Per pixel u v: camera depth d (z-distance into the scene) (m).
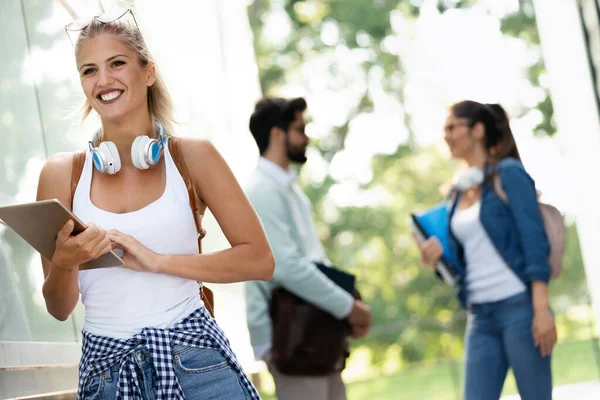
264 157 6.59
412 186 29.97
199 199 3.89
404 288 30.25
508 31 28.28
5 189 4.80
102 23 3.81
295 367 6.29
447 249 6.80
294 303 6.36
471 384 6.53
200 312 3.72
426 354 29.20
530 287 6.36
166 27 8.52
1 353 4.33
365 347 28.98
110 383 3.56
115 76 3.77
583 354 11.41
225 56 10.35
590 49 8.80
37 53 5.69
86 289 3.66
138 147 3.68
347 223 29.86
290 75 29.45
